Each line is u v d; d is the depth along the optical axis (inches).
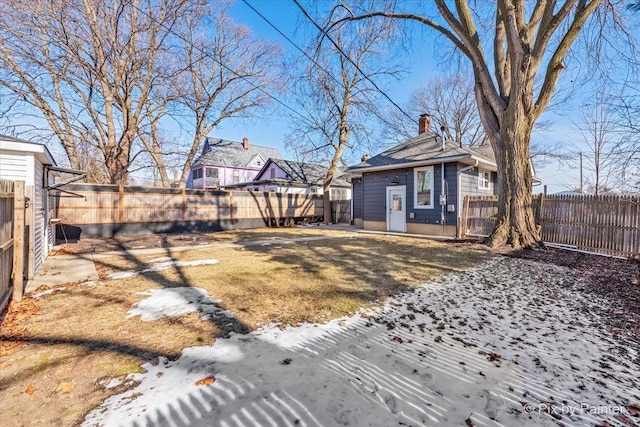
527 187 312.8
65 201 410.3
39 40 386.0
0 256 129.0
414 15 353.4
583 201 293.3
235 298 153.2
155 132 601.6
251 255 283.0
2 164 202.5
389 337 109.2
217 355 95.8
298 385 79.8
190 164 668.1
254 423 65.7
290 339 107.4
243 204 605.9
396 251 301.4
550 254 274.5
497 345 103.1
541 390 78.3
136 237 433.4
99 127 504.7
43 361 92.3
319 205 769.6
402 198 513.0
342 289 168.7
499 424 66.1
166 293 161.8
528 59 291.6
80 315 130.6
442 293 161.6
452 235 440.1
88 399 74.1
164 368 88.2
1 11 348.5
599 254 275.7
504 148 314.7
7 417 67.5
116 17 400.8
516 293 161.9
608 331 114.5
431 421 67.0
